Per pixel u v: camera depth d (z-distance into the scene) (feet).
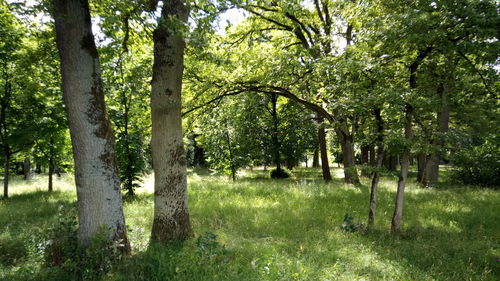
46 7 14.62
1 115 41.22
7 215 27.50
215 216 24.91
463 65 20.01
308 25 48.60
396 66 21.56
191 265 13.60
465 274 13.82
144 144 39.29
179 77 18.83
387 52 21.02
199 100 38.63
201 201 31.42
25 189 52.24
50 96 36.83
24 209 30.25
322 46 40.81
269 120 81.00
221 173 73.51
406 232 20.27
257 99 64.34
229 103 55.31
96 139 15.64
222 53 38.83
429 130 21.83
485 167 48.37
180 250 16.43
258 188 40.81
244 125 74.02
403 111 21.16
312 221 23.41
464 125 49.08
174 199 18.78
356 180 45.98
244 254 16.06
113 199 16.11
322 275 13.16
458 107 27.76
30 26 21.04
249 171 98.94
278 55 35.32
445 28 17.65
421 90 21.03
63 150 48.83
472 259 15.81
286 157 81.05
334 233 19.98
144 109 41.14
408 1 19.34
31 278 13.15
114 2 14.73
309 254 15.98
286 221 23.35
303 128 80.89
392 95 18.40
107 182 15.90
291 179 69.10
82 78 15.26
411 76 21.03
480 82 22.72
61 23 15.02
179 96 19.03
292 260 14.75
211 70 33.83
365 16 22.41
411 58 20.38
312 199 32.45
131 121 40.96
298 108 70.38
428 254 16.06
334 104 24.31
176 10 18.01
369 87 22.59
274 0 39.70
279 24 47.24
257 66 35.58
